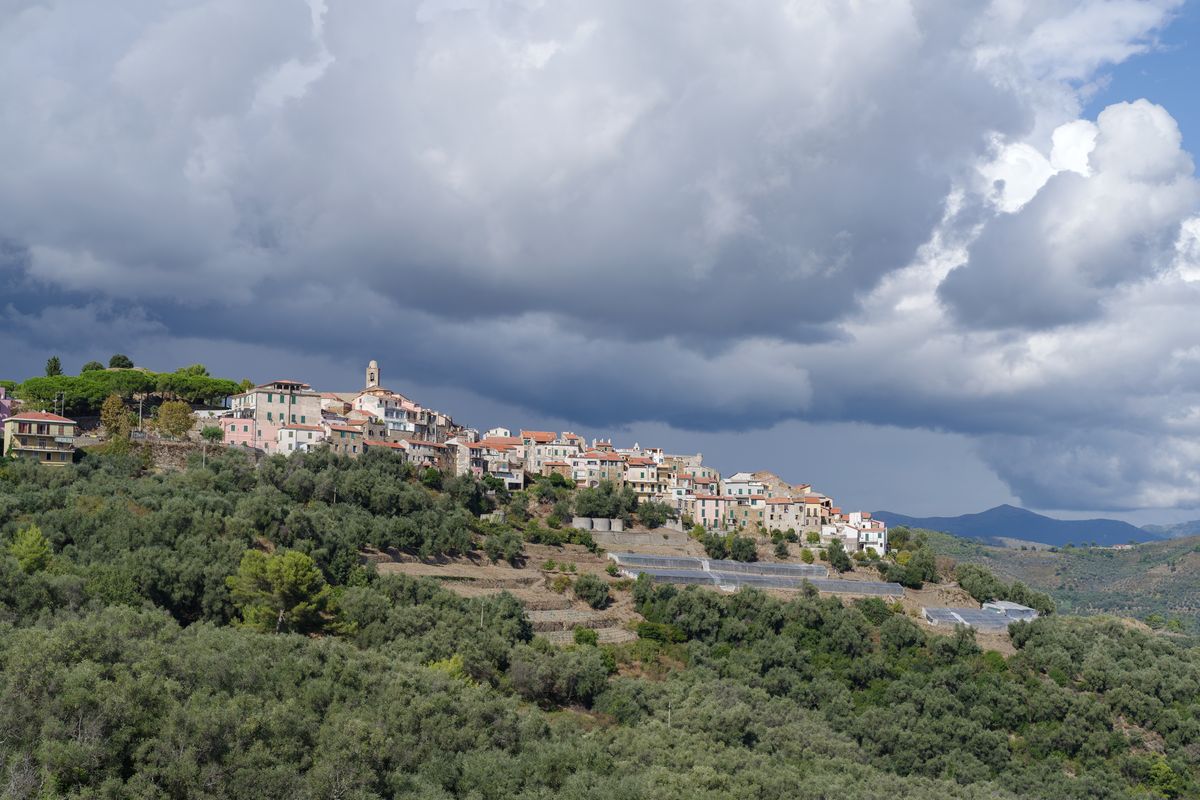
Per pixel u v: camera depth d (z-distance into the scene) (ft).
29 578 454.40
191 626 469.98
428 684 436.76
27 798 310.65
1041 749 646.74
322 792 349.61
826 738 564.30
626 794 384.27
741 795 414.00
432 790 367.86
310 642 463.01
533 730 452.35
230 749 350.23
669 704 549.95
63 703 338.34
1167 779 628.69
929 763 597.11
